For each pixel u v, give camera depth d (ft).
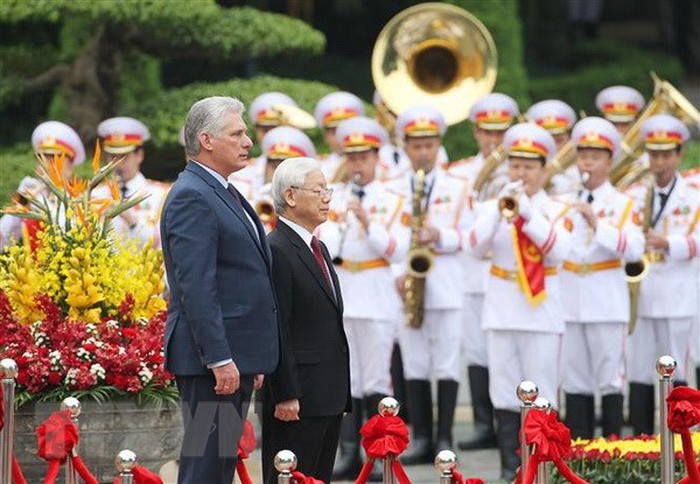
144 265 102.17
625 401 154.40
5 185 157.58
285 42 174.70
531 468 81.76
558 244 124.98
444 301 134.31
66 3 163.22
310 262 93.25
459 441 141.08
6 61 177.88
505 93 205.98
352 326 130.52
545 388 126.21
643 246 129.39
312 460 93.15
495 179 137.59
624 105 157.48
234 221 85.97
